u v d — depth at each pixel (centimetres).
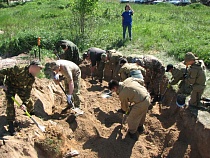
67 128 710
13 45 1293
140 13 2009
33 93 775
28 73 601
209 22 1727
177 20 1795
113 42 1316
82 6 1391
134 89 648
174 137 682
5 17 2059
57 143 614
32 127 637
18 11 2264
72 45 987
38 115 716
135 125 679
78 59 1013
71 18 1745
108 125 761
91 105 834
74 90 757
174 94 809
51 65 710
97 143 676
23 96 636
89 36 1388
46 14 2042
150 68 834
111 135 700
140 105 651
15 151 545
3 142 551
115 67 970
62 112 783
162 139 700
